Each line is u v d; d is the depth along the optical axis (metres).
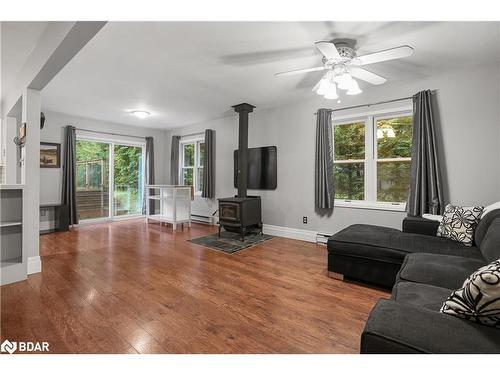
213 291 2.42
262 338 1.72
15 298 2.23
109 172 6.23
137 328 1.82
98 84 3.61
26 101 2.79
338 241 2.68
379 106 3.66
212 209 5.88
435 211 3.08
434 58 2.81
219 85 3.63
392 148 3.70
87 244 4.05
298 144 4.48
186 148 6.74
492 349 0.81
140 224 5.87
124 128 6.35
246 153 4.64
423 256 1.99
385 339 0.88
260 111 4.97
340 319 1.96
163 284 2.57
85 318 1.93
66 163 5.23
